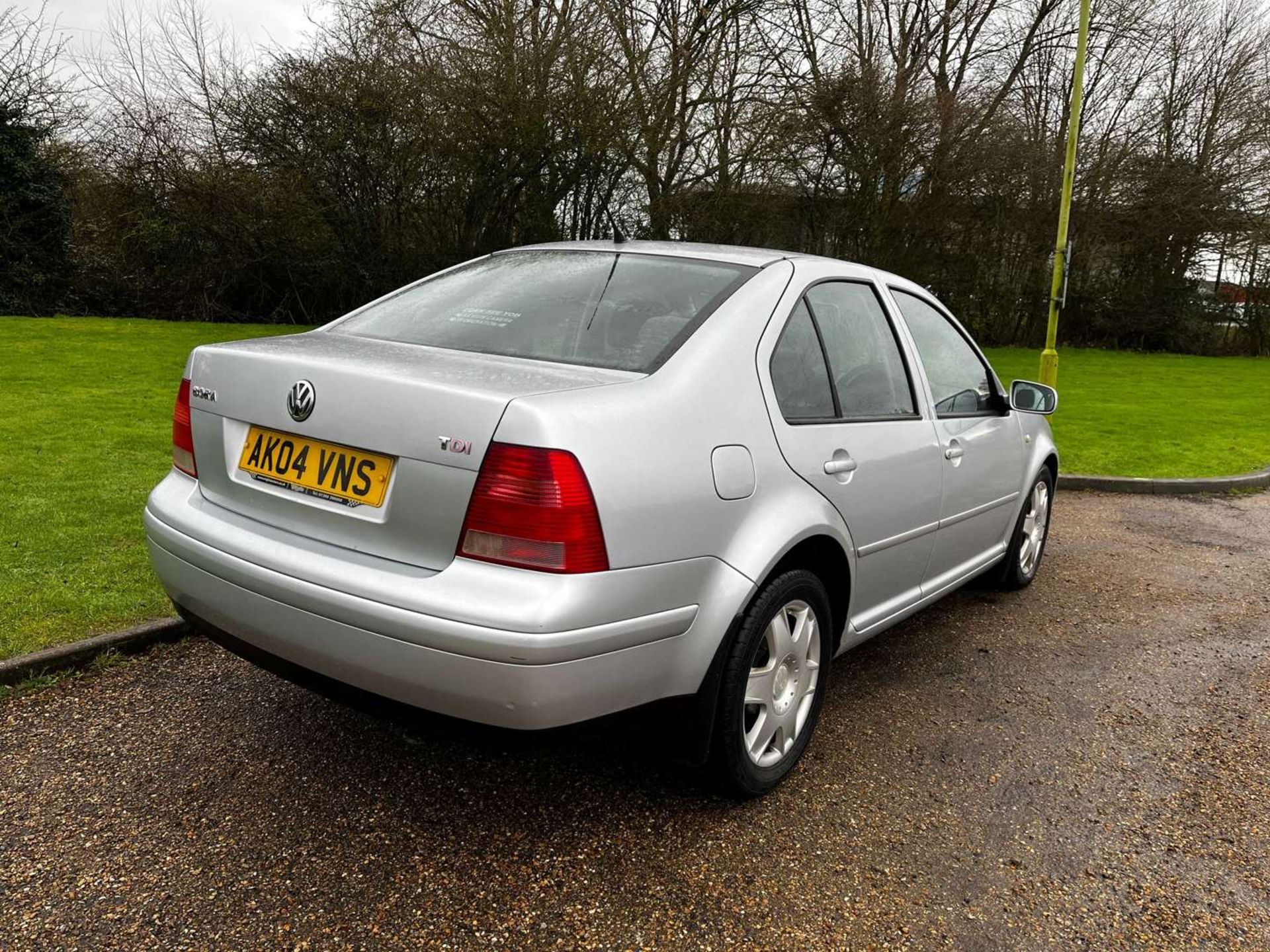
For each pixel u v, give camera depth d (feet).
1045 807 9.15
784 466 8.41
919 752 10.15
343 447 7.31
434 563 6.81
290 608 7.22
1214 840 8.74
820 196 73.20
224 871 7.32
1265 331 94.48
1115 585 17.43
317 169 58.29
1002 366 67.41
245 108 57.31
